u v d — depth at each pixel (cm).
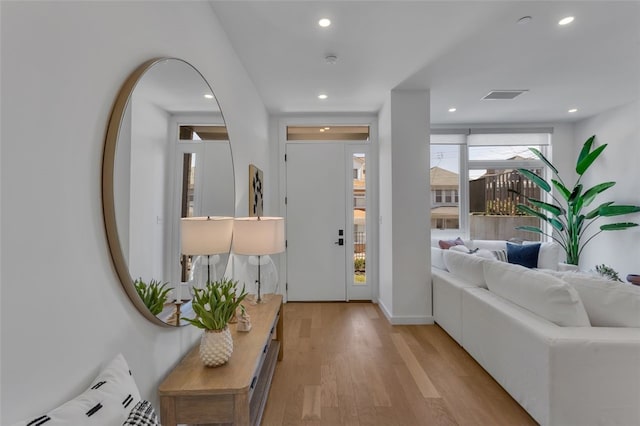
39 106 78
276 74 303
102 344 101
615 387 159
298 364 254
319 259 443
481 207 505
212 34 201
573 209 443
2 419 70
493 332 222
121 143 105
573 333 167
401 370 244
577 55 273
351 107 407
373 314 385
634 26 228
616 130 421
